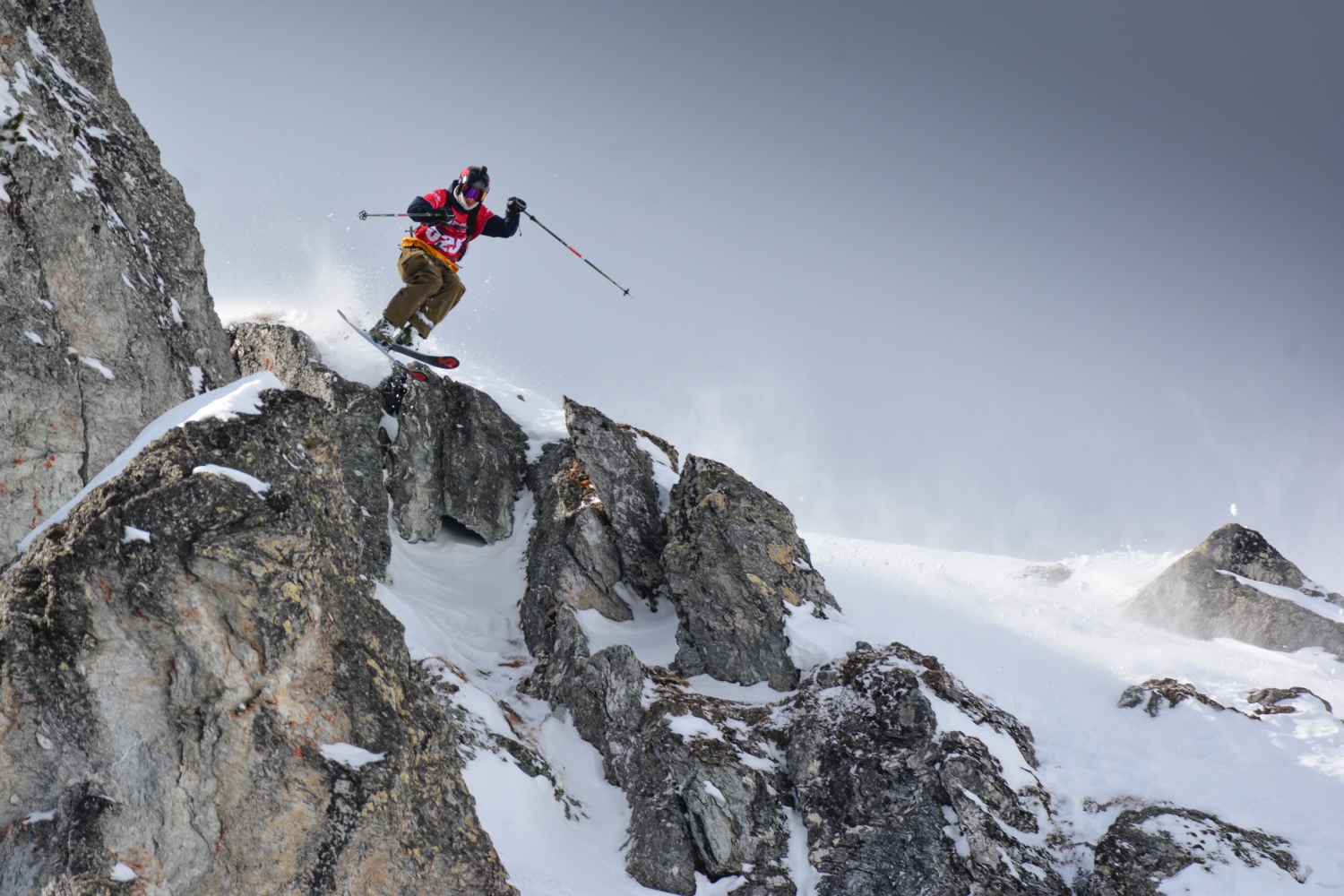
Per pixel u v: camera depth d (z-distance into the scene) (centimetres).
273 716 529
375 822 546
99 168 993
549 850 934
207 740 517
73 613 499
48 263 845
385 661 592
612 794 1078
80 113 1009
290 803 530
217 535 507
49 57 1001
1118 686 1317
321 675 548
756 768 1059
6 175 833
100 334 876
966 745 1033
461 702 1083
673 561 1312
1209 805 990
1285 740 1134
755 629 1242
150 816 505
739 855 986
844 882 959
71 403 812
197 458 528
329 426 623
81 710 500
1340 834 935
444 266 1006
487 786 970
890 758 1033
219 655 516
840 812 1016
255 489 532
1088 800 1022
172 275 1060
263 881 525
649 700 1162
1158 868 909
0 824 498
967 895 923
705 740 1071
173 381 955
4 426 760
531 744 1095
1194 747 1123
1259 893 853
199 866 514
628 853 985
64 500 787
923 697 1072
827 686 1162
